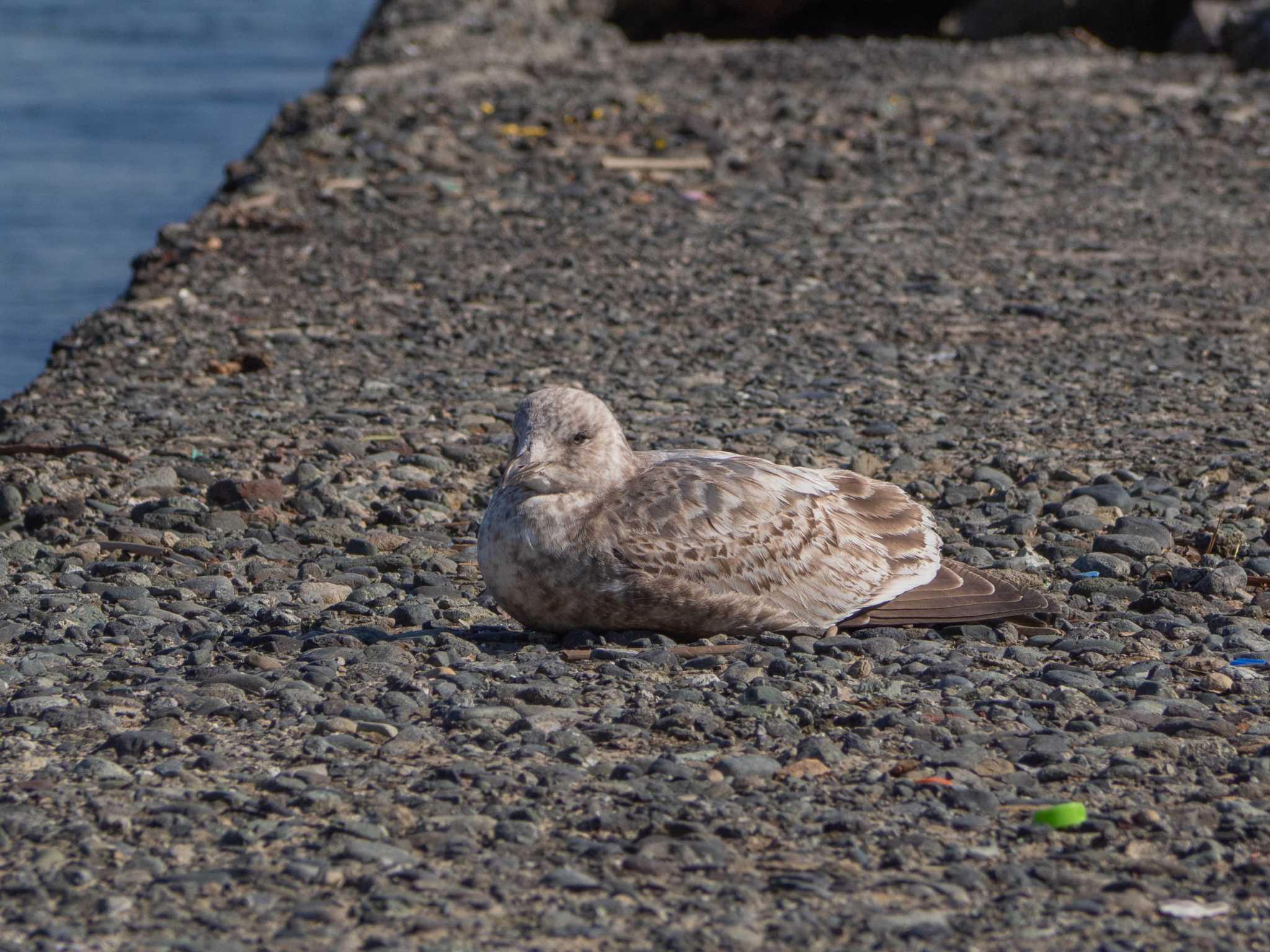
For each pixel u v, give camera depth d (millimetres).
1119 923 6434
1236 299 18844
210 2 71312
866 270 20219
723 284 19656
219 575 11047
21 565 11141
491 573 9398
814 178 25000
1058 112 29453
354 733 8234
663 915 6496
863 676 8945
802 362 16766
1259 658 9227
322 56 57500
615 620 9336
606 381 16109
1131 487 12828
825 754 7910
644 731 8227
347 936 6336
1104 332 17656
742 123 28234
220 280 19781
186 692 8742
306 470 13234
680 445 13984
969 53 36375
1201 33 39188
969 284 19594
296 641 9508
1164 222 22516
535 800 7488
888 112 28938
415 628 9922
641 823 7254
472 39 37250
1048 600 9797
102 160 40875
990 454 13812
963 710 8484
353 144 26203
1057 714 8430
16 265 31375
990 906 6574
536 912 6520
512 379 16219
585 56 37125
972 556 11141
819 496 9828
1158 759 7941
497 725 8312
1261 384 15812
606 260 20703
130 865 6895
